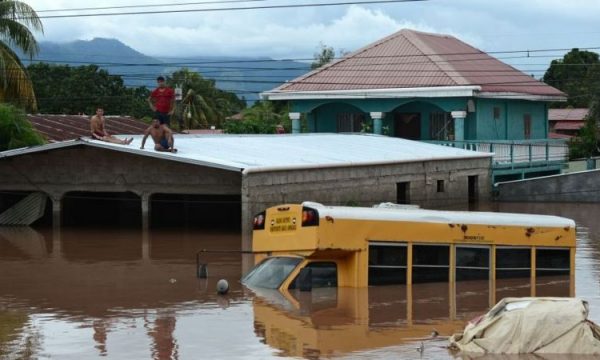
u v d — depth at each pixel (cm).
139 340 1490
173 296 1888
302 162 3347
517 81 5528
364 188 3672
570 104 8356
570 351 1375
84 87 7294
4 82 3844
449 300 1842
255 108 8162
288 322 1625
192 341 1480
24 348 1441
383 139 4519
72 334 1537
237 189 3123
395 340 1487
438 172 4203
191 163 3080
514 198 4609
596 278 2139
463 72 5141
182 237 3094
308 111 5322
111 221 3750
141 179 3272
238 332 1542
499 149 4897
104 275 2200
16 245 2866
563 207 4259
